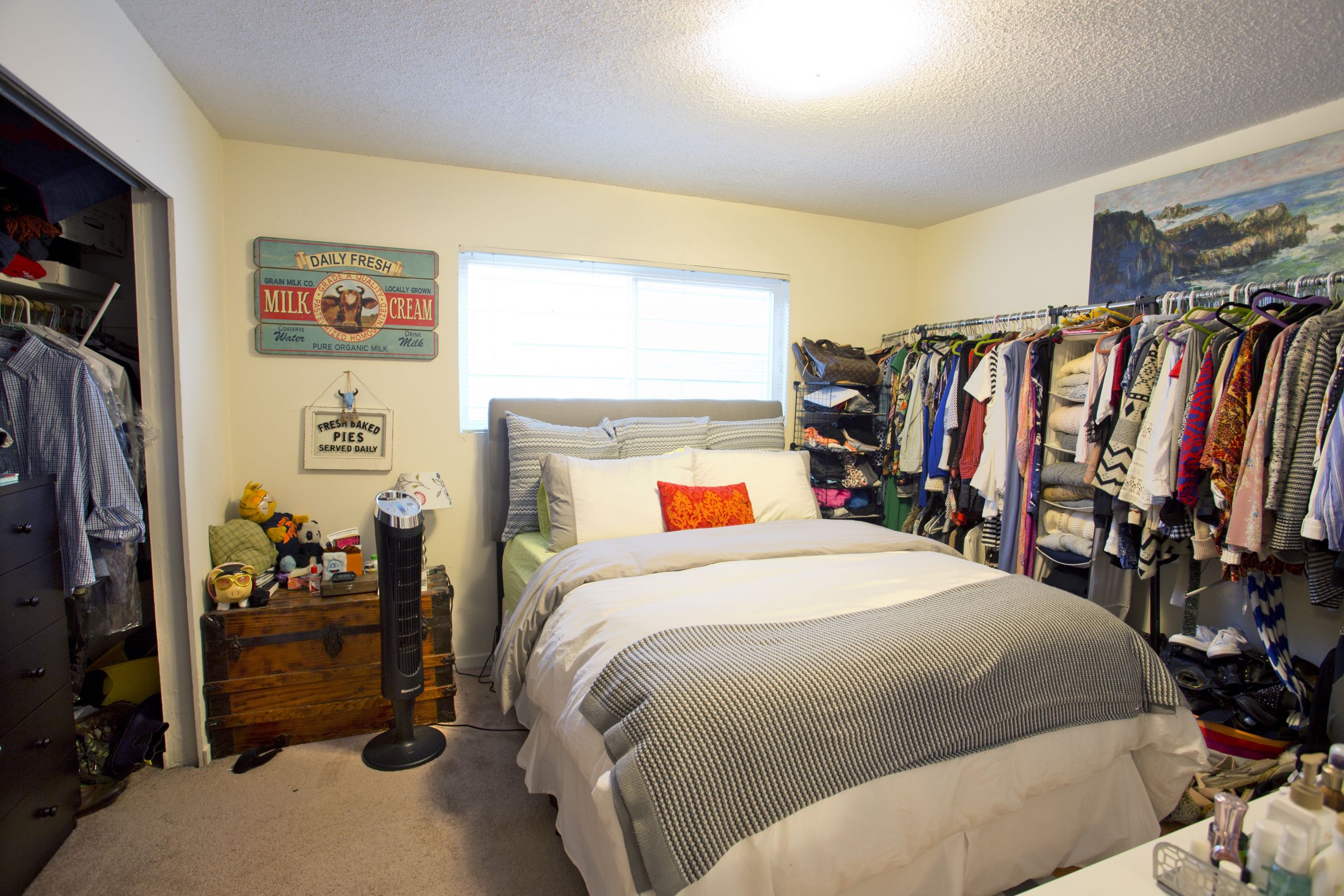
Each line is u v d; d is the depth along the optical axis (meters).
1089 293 2.94
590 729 1.36
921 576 1.90
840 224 3.67
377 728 2.33
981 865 1.43
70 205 1.91
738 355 3.56
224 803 1.90
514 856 1.69
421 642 2.13
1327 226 2.16
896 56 1.91
